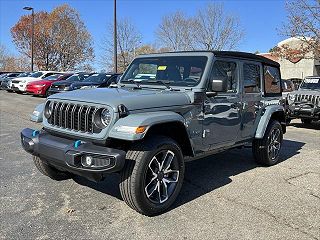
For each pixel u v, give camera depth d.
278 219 4.18
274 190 5.16
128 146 4.12
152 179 4.16
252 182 5.52
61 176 5.29
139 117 3.91
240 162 6.77
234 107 5.47
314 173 6.08
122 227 3.89
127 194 4.00
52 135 4.46
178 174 4.44
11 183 5.19
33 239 3.59
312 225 4.04
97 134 3.96
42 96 21.64
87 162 3.81
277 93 6.88
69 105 4.29
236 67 5.56
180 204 4.57
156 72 5.33
